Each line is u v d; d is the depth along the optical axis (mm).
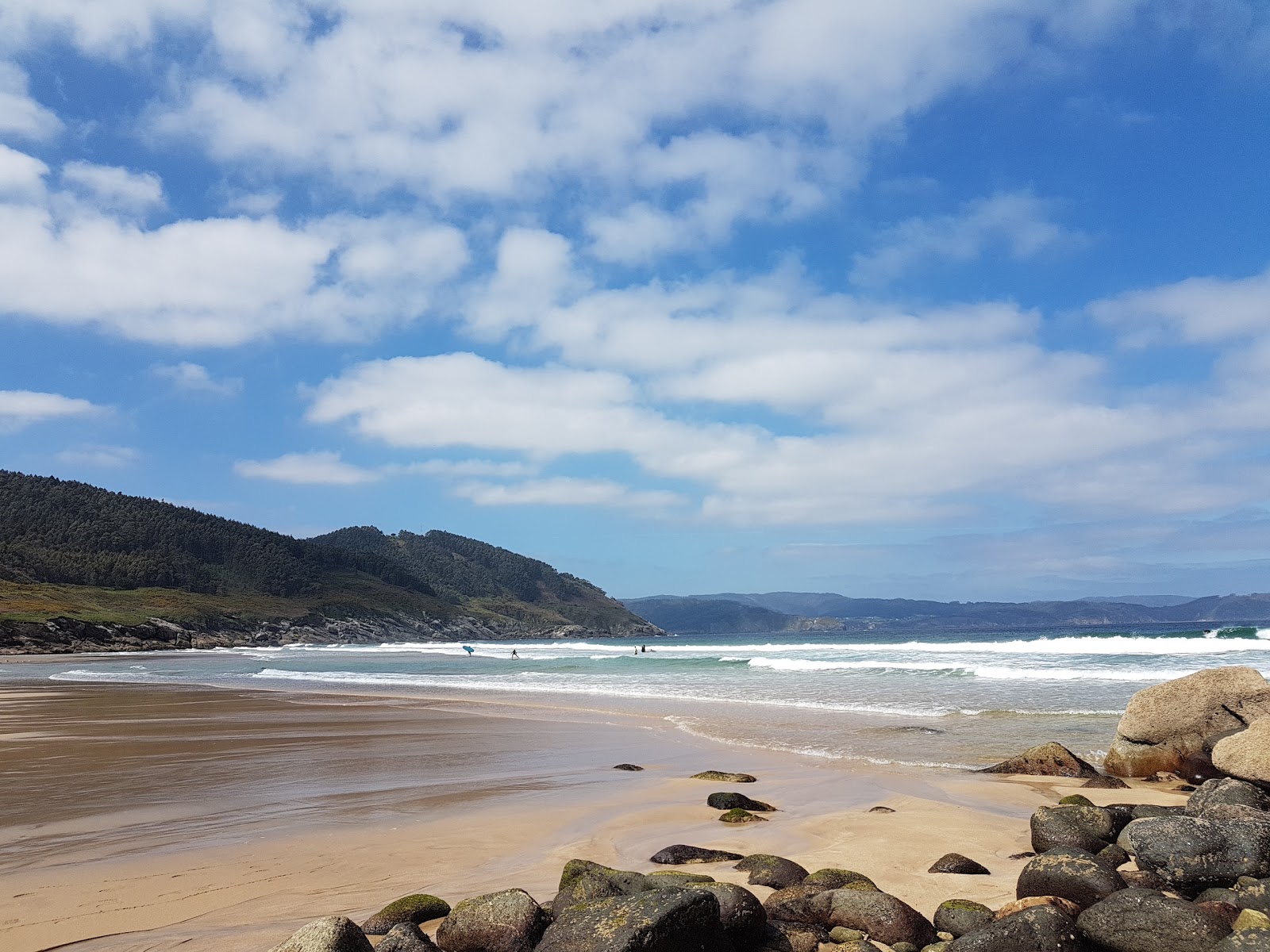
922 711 20062
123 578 145875
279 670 50000
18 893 7234
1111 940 5547
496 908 5824
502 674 41469
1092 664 32781
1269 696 11734
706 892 5371
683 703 23734
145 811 10656
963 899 6738
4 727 20469
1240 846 6648
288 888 7402
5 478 168750
